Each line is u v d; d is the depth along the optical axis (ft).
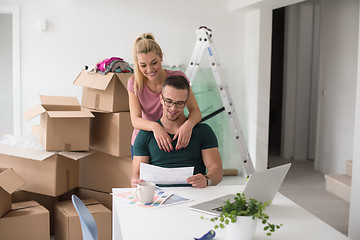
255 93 16.24
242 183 15.31
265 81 16.08
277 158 21.08
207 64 16.43
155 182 6.91
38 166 10.44
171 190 6.74
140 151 7.48
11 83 20.93
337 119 16.83
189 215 5.57
